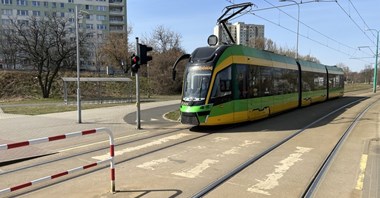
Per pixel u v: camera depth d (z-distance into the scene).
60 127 15.55
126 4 107.31
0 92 44.03
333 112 20.86
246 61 15.30
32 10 94.50
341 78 37.88
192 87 13.70
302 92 23.97
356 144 10.40
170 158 8.76
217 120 13.60
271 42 71.38
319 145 10.33
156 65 58.66
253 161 8.35
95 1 102.31
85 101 39.16
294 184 6.53
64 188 6.36
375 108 23.78
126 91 54.34
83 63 85.50
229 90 14.10
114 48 72.31
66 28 64.88
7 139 12.38
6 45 64.38
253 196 5.88
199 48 14.76
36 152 9.67
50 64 47.50
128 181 6.77
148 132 13.56
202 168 7.73
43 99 42.66
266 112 17.31
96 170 7.62
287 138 11.58
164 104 32.25
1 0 90.75
